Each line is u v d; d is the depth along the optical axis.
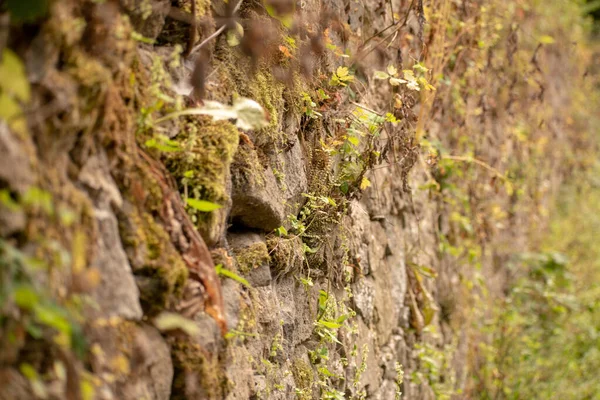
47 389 1.28
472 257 4.91
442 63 3.78
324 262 2.79
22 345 1.24
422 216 4.34
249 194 2.13
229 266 1.95
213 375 1.77
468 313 5.10
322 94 2.73
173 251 1.66
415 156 3.40
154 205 1.65
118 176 1.56
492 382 5.27
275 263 2.36
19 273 1.20
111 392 1.43
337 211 2.83
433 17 3.67
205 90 1.97
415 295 4.12
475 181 5.21
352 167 2.89
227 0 2.16
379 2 3.63
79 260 1.29
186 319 1.68
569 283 6.73
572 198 8.44
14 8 1.23
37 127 1.29
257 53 2.26
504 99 5.55
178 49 1.81
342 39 3.11
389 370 3.62
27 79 1.28
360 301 3.22
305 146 2.67
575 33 9.11
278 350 2.36
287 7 2.30
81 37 1.41
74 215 1.37
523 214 6.86
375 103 3.48
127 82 1.59
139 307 1.53
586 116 9.56
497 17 5.21
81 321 1.32
